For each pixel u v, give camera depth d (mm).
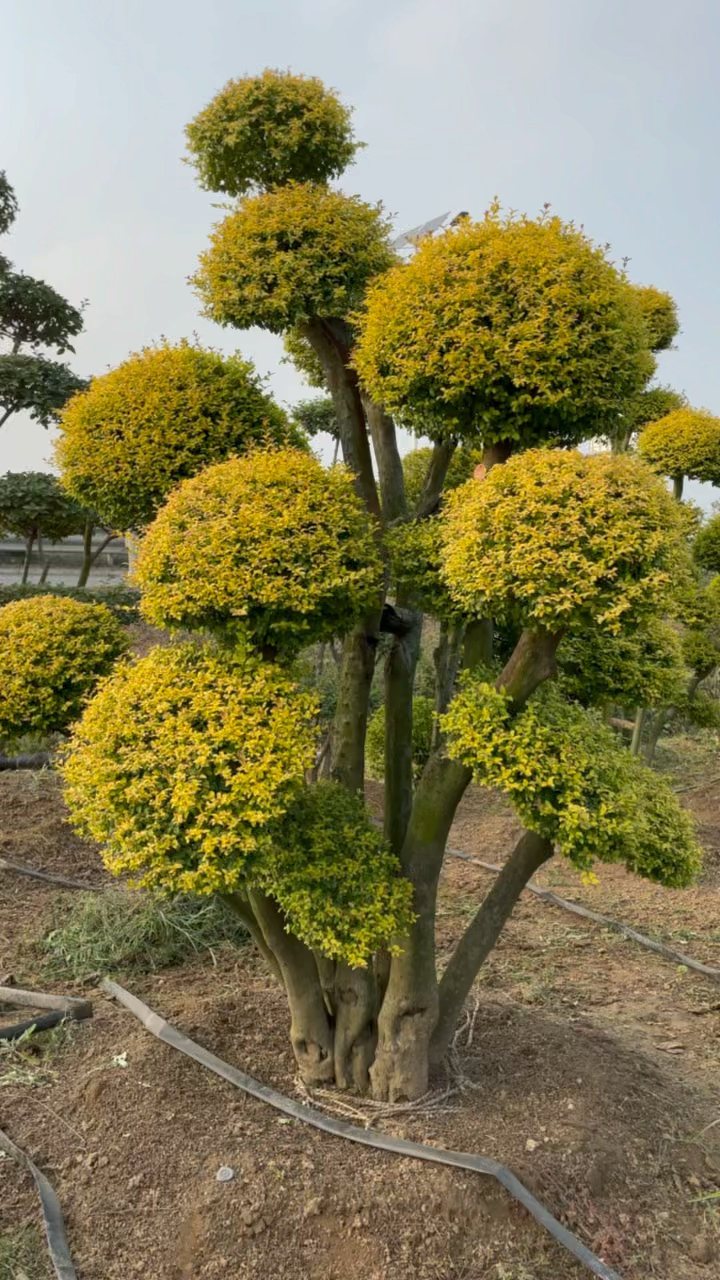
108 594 8969
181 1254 2713
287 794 2623
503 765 2777
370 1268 2688
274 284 3514
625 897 6035
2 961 4672
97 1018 4023
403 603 3635
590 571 2449
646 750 8367
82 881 5844
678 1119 3416
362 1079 3398
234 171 4168
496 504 2635
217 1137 3094
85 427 3520
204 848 2496
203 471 3252
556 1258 2764
